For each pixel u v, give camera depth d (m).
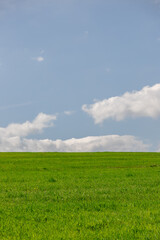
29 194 17.03
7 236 9.08
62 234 9.18
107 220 10.70
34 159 60.88
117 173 31.72
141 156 69.19
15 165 47.88
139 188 18.77
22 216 11.65
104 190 17.94
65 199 15.23
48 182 23.77
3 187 20.69
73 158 63.03
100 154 77.88
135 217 11.28
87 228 10.03
